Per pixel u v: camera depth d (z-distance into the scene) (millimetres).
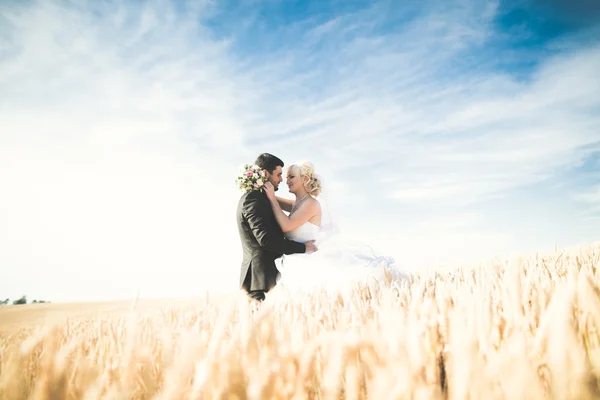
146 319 1527
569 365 591
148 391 813
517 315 973
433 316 857
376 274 3717
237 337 703
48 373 707
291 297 1705
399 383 603
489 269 1955
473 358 574
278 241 4582
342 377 741
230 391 644
